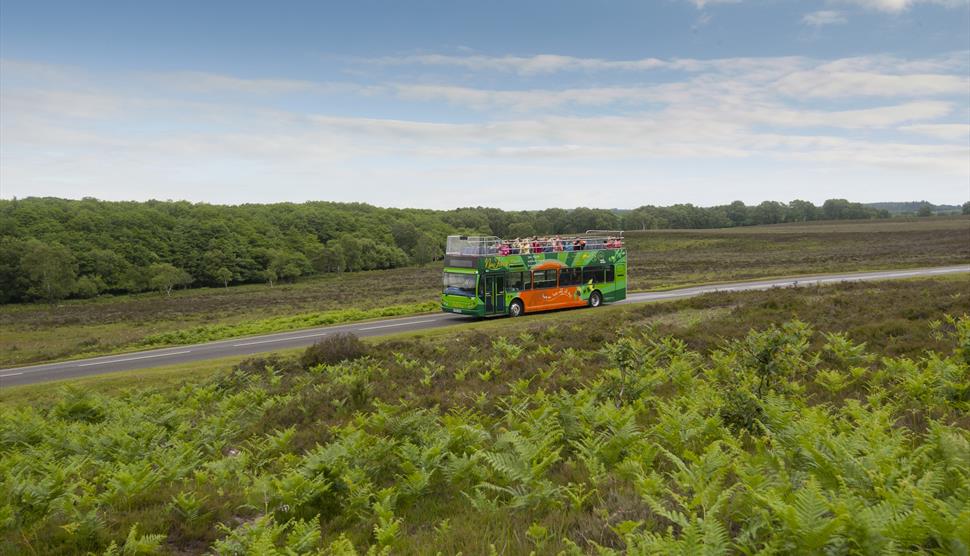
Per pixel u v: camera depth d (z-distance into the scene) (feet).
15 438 47.32
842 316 77.82
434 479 27.43
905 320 67.72
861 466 16.34
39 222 453.17
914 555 11.42
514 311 112.47
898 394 34.35
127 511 26.27
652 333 76.07
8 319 266.16
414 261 559.38
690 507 16.10
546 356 68.64
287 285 427.33
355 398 54.39
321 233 579.89
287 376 75.05
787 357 49.03
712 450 19.94
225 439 45.52
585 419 31.40
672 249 426.10
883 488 13.93
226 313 238.48
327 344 82.53
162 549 22.35
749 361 42.78
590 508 19.58
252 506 25.72
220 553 20.43
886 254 253.65
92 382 79.61
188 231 485.15
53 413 58.65
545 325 94.53
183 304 304.91
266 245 508.12
